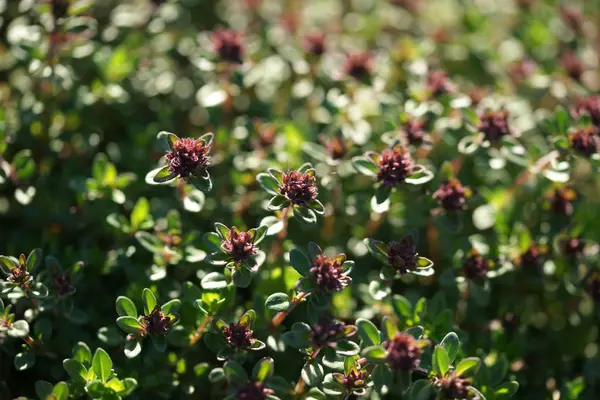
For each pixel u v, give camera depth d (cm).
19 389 27
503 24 39
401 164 26
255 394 24
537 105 35
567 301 30
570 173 30
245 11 37
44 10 29
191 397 27
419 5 39
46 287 25
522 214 30
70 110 31
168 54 33
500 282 29
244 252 24
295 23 36
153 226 28
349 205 29
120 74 31
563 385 27
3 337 25
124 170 31
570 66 33
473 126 28
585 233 30
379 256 25
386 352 24
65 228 29
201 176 25
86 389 24
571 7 37
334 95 32
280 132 31
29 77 31
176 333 26
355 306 28
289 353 27
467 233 30
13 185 29
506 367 26
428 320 26
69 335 27
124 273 28
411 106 30
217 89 32
